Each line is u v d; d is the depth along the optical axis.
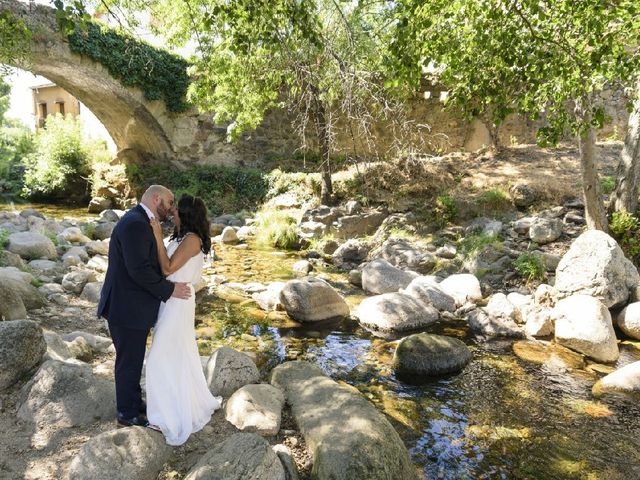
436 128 16.08
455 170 12.31
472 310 7.11
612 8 3.91
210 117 16.77
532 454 3.84
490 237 9.16
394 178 11.94
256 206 14.47
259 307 7.18
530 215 9.99
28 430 3.37
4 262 6.84
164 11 8.20
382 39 5.46
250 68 9.02
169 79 15.74
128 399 3.41
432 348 5.36
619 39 4.26
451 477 3.52
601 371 5.36
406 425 4.20
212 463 2.91
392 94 9.44
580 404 4.61
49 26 12.38
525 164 12.16
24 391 3.68
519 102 4.33
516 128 15.87
